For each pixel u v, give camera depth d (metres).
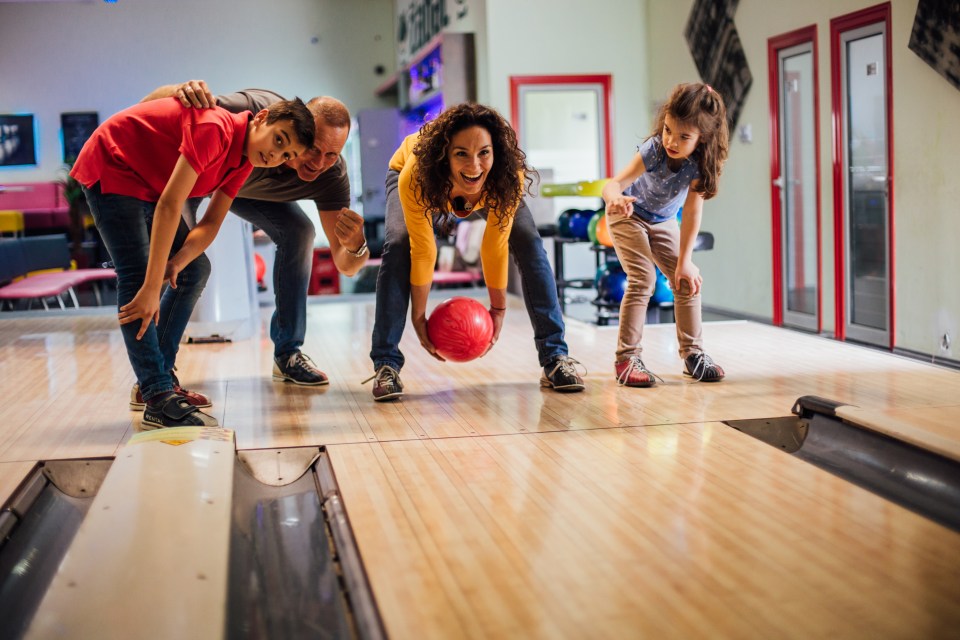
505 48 9.13
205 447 3.00
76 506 2.94
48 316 7.46
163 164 3.34
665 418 3.58
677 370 4.59
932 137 5.23
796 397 3.91
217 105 3.70
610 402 3.89
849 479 3.00
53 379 4.68
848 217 6.14
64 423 3.68
